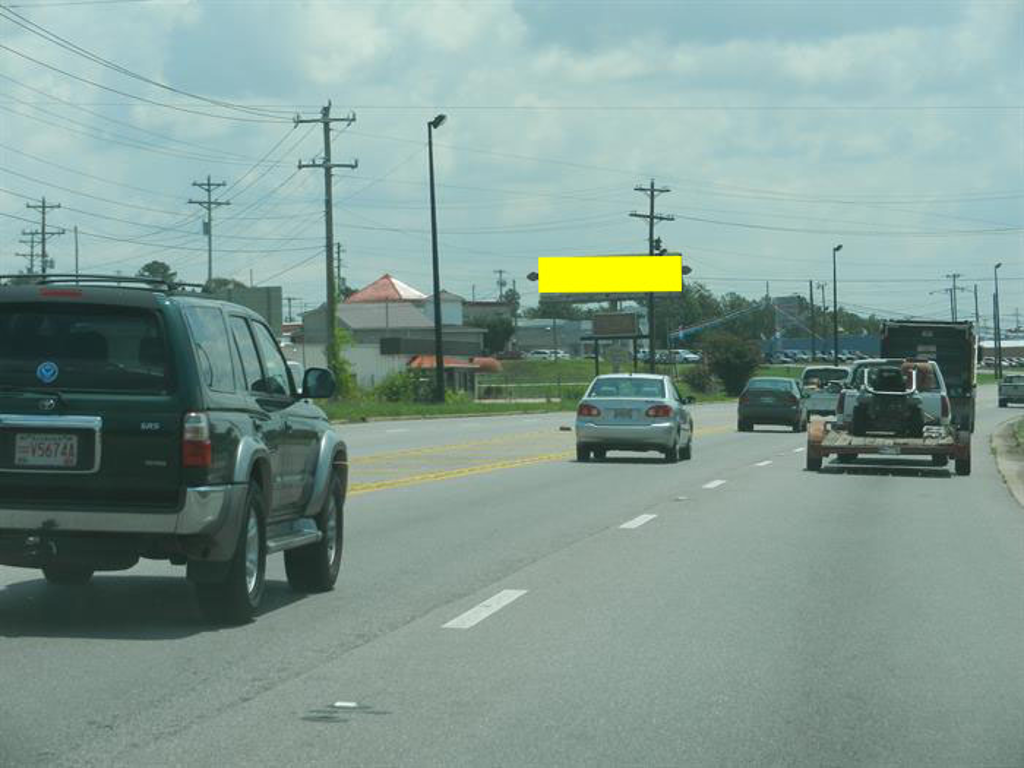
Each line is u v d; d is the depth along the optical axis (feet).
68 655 46.96
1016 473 148.36
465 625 53.78
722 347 612.70
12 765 33.73
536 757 35.12
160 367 49.93
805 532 87.92
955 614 57.57
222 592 51.98
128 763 34.04
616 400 157.28
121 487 49.21
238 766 33.91
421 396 398.83
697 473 142.10
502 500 108.78
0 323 50.65
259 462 54.13
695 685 43.68
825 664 47.16
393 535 84.43
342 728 37.70
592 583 65.26
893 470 151.23
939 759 35.50
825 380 290.97
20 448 49.44
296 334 651.25
